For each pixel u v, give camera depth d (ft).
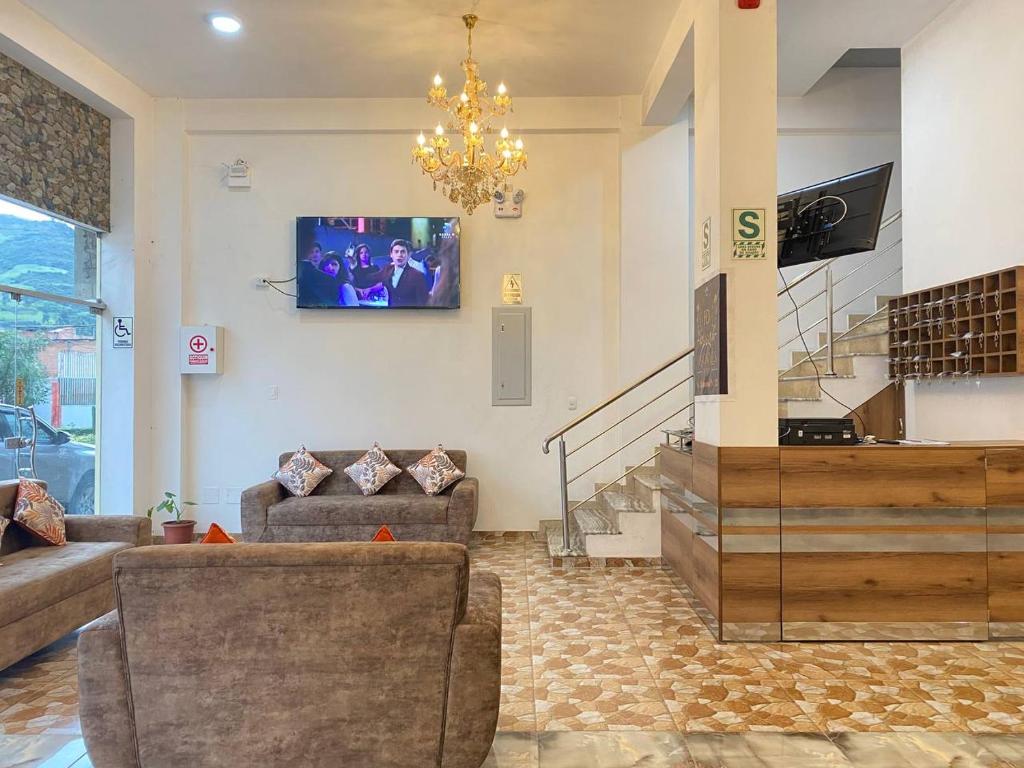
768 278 12.37
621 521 17.33
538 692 10.03
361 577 7.03
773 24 12.44
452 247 20.72
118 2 15.33
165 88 20.01
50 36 16.29
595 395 21.11
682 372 20.36
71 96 18.03
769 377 12.25
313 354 21.18
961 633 12.07
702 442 13.30
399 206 21.12
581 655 11.43
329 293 20.72
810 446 12.19
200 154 21.18
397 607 7.06
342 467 19.93
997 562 12.07
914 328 15.88
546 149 21.12
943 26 15.72
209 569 6.98
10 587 10.11
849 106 21.25
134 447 19.74
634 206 20.40
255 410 21.11
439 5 15.43
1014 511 12.07
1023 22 13.30
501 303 21.17
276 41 17.16
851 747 8.47
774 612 12.10
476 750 7.18
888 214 22.04
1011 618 12.09
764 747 8.48
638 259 20.38
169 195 20.72
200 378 21.09
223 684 7.06
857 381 17.31
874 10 15.58
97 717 7.10
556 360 21.17
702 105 13.57
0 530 12.04
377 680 7.09
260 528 17.63
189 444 21.06
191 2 15.35
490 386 21.16
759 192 12.39
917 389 16.66
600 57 17.98
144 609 7.02
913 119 16.89
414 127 20.71
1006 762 8.14
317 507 17.67
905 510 12.07
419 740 7.15
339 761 7.13
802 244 13.69
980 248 14.52
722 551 12.07
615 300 21.09
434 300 20.74
